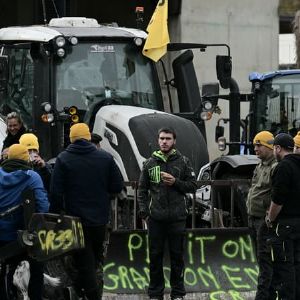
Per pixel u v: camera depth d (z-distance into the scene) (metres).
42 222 21.92
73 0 64.19
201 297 27.72
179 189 25.83
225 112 61.41
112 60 33.12
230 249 28.34
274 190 24.34
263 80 39.06
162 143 25.94
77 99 32.41
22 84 33.00
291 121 38.66
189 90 34.22
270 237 24.92
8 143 30.22
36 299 22.88
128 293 27.39
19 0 62.97
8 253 22.25
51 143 31.94
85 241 24.02
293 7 71.38
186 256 28.09
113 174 24.36
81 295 24.48
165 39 33.16
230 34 61.69
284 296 24.86
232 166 29.77
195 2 60.66
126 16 65.56
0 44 34.16
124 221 28.84
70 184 23.92
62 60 32.50
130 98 33.16
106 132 31.19
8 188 22.41
